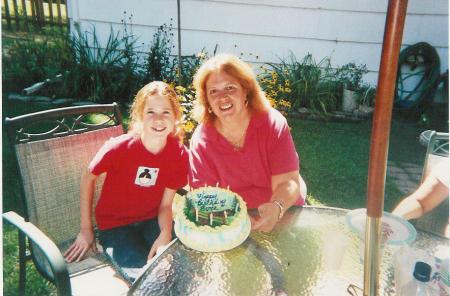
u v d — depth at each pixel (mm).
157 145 2023
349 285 1388
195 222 1560
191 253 1535
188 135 3449
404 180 3760
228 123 2064
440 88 5668
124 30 5703
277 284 1387
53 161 1997
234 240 1543
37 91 5070
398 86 5684
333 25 5445
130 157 1984
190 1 5477
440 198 1848
